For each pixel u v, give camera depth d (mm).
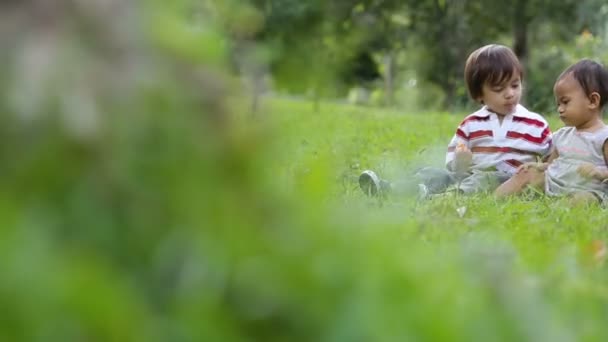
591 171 8922
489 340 2162
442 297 2088
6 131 1812
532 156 9703
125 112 1854
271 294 1959
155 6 1945
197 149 1926
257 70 2117
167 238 1913
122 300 1802
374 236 2119
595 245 5289
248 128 1996
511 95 9727
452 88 42719
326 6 16250
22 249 1762
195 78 1942
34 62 1799
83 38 1845
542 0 37562
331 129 19141
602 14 37906
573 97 9211
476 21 40844
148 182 1896
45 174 1823
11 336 1724
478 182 9312
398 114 27531
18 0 1841
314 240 2033
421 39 42719
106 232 1870
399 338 1944
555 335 2369
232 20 2074
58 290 1737
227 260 1938
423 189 8359
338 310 1962
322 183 2158
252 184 1991
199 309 1906
